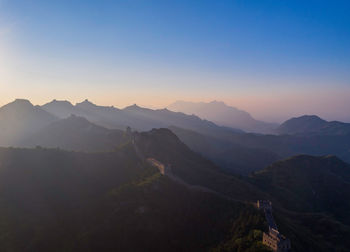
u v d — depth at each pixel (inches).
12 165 5757.9
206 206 4643.2
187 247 3991.1
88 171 6230.3
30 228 4375.0
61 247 4035.4
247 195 5777.6
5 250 3917.3
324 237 5423.2
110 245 3959.2
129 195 4874.5
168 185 5167.3
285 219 5329.7
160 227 4252.0
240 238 3708.2
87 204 4977.9
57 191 5403.5
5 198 4894.2
